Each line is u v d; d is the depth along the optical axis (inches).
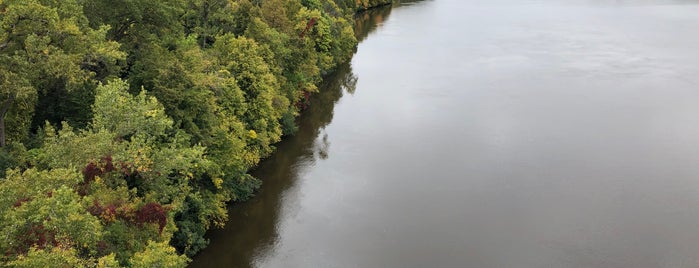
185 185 1374.3
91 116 1469.0
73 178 978.1
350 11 5221.5
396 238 1664.6
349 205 1857.8
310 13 3253.0
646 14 5940.0
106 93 1227.2
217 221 1728.6
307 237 1673.2
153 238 1106.7
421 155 2258.9
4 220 867.4
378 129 2566.4
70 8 1471.5
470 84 3307.1
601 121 2635.3
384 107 2898.6
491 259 1562.5
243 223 1740.9
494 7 6771.7
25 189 930.7
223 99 1827.0
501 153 2266.2
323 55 3376.0
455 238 1663.4
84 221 872.3
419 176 2065.7
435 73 3580.2
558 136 2448.3
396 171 2111.2
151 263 927.7
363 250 1608.0
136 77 1594.5
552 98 3004.4
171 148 1273.4
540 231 1695.4
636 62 3801.7
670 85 3238.2
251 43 2142.0
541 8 6619.1
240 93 1881.2
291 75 2709.2
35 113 1488.7
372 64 3848.4
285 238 1667.1
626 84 3267.7
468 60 3932.1
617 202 1861.5
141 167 1107.3
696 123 2591.0
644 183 1989.4
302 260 1565.0
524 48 4303.6
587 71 3577.8
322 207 1846.7
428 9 6594.5
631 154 2245.3
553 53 4116.6
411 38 4803.2
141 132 1227.9
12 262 776.3
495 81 3366.1
